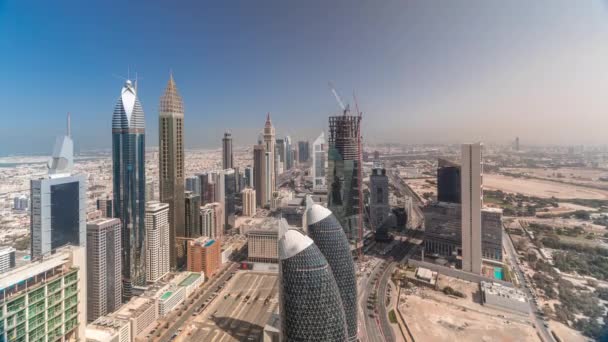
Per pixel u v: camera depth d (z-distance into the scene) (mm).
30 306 98188
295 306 128625
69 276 110500
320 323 127438
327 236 169125
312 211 175625
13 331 93750
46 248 191750
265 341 176875
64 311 108875
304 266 128375
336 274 167000
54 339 105500
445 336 197250
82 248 115625
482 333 198375
